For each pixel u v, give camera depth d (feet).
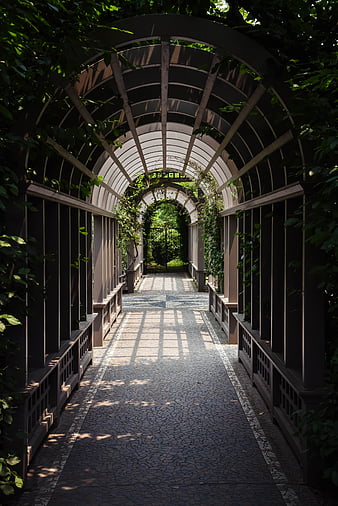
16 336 12.15
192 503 11.41
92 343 25.88
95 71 13.69
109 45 11.35
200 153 28.09
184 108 19.10
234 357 26.16
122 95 15.69
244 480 12.54
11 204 11.78
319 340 12.59
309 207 12.10
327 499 11.62
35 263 12.33
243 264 24.00
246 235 21.91
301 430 12.01
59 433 15.70
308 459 12.20
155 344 29.45
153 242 90.48
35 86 11.04
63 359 18.37
